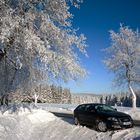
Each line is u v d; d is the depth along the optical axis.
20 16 13.17
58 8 14.49
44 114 19.02
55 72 13.65
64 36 14.88
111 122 14.95
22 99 62.50
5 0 13.02
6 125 14.60
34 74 17.28
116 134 13.67
